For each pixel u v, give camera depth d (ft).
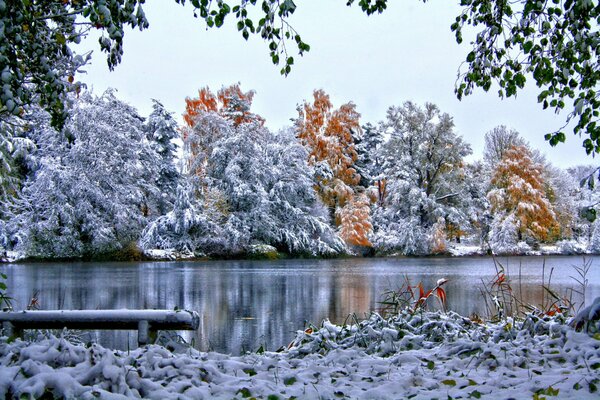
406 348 16.72
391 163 140.36
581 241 142.61
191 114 142.51
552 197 148.46
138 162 110.83
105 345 22.72
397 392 11.50
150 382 10.73
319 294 43.47
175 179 129.18
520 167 132.57
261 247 111.65
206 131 121.80
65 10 15.42
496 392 11.14
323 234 122.52
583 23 16.69
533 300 37.06
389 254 130.62
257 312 33.32
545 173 147.84
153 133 132.77
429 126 138.31
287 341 24.17
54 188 93.04
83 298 40.37
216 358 14.52
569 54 17.30
